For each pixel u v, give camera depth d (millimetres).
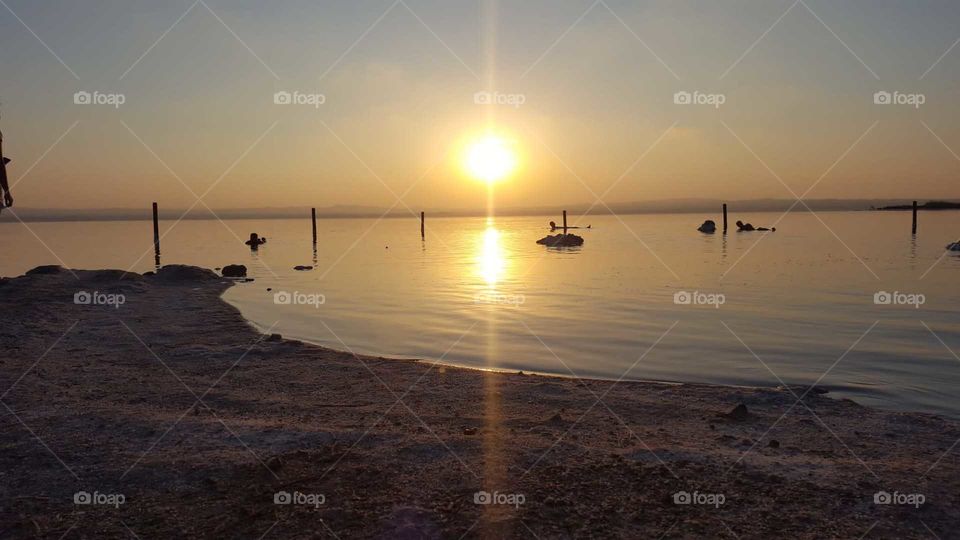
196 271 26906
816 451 6805
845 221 88125
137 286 23031
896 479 5953
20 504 5504
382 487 5797
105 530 5059
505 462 6379
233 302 20625
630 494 5637
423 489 5754
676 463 6344
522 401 8953
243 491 5727
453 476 6031
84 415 7836
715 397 9164
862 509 5344
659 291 22422
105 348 12484
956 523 5105
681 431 7535
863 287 22906
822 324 15789
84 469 6207
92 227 115188
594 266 32438
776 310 18016
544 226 105500
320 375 10477
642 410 8477
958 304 18719
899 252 38219
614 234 65500
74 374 10273
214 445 6852
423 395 9250
